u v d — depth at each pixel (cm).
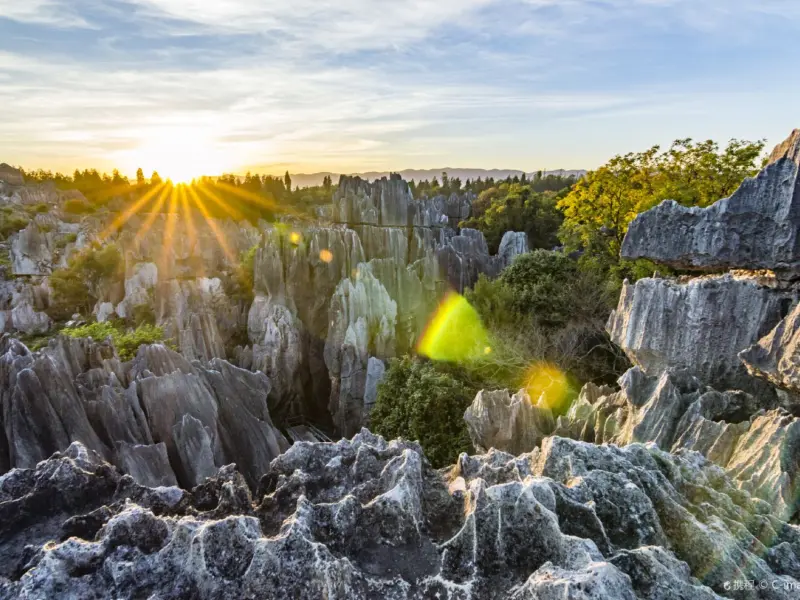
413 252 5703
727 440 1541
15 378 2000
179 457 2197
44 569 730
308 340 4681
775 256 2070
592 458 1065
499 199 9338
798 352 1639
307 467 1127
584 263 4931
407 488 919
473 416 2372
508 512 864
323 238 4734
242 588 761
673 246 2416
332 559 768
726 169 4156
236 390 2808
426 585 778
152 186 15338
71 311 5997
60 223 10756
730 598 791
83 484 971
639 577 777
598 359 3947
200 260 6172
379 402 3369
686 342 2200
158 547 825
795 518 1233
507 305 4275
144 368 2623
